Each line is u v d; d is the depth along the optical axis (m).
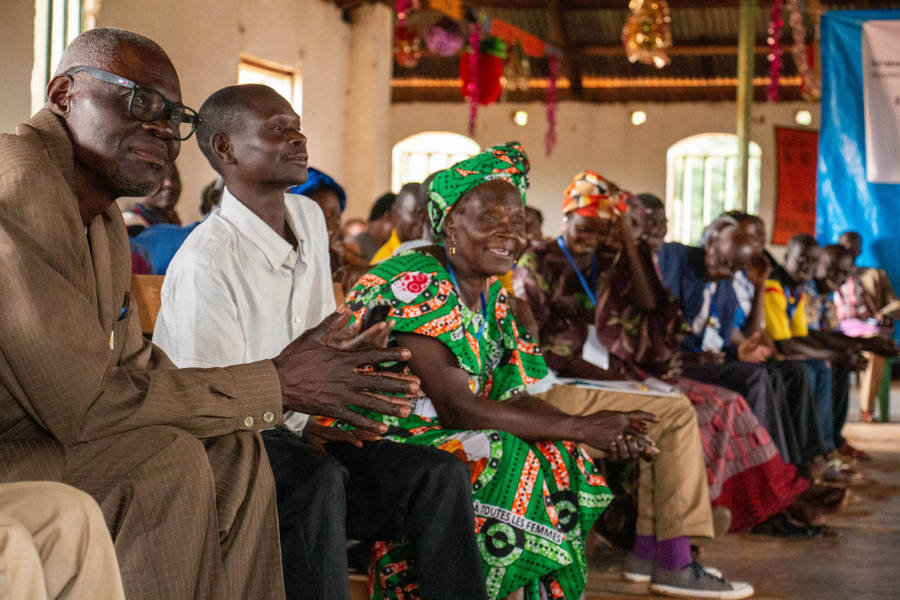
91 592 1.29
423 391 2.47
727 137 12.91
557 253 3.54
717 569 3.67
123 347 1.89
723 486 3.92
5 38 4.87
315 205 2.59
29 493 1.28
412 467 2.13
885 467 5.94
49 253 1.62
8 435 1.62
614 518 3.59
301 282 2.47
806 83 9.24
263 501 1.78
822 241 6.68
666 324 3.62
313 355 1.82
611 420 2.49
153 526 1.56
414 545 2.20
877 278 6.79
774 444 4.25
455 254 2.56
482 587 2.12
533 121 13.25
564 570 2.46
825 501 4.41
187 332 2.26
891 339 6.27
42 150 1.71
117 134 1.79
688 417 3.30
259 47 8.09
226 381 1.75
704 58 12.71
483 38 9.31
